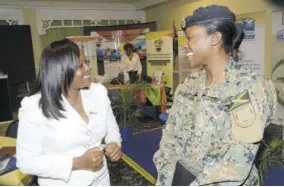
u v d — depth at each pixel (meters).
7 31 5.11
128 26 5.23
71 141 1.12
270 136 1.94
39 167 1.07
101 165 1.21
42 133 1.09
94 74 4.95
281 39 3.36
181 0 5.14
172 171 1.07
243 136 0.78
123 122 3.08
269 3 3.48
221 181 0.79
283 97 3.31
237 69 0.90
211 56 0.92
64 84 1.08
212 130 0.89
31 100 1.11
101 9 6.02
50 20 5.62
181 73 4.54
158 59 4.81
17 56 5.25
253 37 3.73
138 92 3.90
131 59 5.19
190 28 0.92
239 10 3.97
